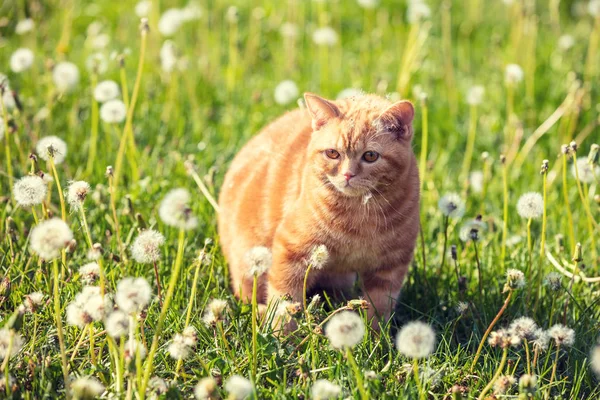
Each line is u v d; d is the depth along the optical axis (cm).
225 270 198
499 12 318
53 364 172
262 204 192
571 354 181
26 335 177
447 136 244
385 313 188
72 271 188
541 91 255
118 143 230
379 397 168
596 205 213
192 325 179
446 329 181
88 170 216
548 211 215
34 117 229
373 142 181
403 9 312
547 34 293
